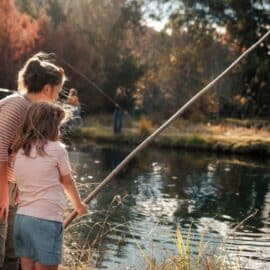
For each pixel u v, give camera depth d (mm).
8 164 3828
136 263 6512
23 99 3795
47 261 3455
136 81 33656
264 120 29000
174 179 13602
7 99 3803
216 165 16875
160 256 6812
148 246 7379
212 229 8828
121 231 8078
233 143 20484
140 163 16359
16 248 3576
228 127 25109
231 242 7973
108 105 31891
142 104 31609
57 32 28953
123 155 17812
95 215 9055
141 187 12148
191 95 31625
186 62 33656
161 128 4441
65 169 3539
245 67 31984
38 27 28422
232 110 31031
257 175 15000
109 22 35250
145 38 36562
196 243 7762
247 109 31703
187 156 19016
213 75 31578
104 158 16641
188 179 13719
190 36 35156
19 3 33312
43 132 3529
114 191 11352
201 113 30109
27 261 3549
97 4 34938
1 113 3758
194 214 9859
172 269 5184
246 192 12320
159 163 16594
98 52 33531
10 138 3732
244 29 33750
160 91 32094
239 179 14156
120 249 7109
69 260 5703
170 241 7777
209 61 33438
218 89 30656
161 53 35562
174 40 35531
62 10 33406
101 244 7266
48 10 33156
